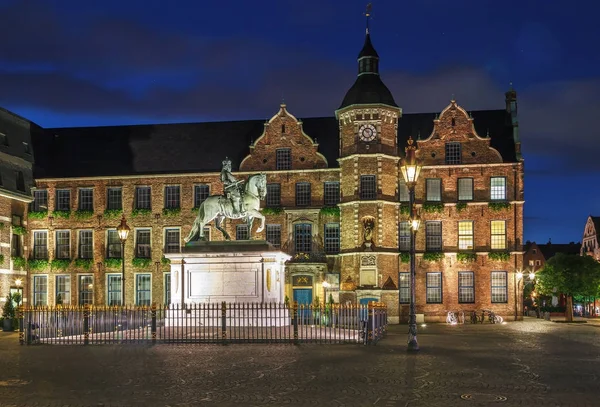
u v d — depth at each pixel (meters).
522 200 59.22
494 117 62.88
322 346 28.00
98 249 60.75
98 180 61.47
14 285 58.06
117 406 14.34
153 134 63.91
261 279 34.53
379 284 56.25
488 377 18.38
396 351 26.02
